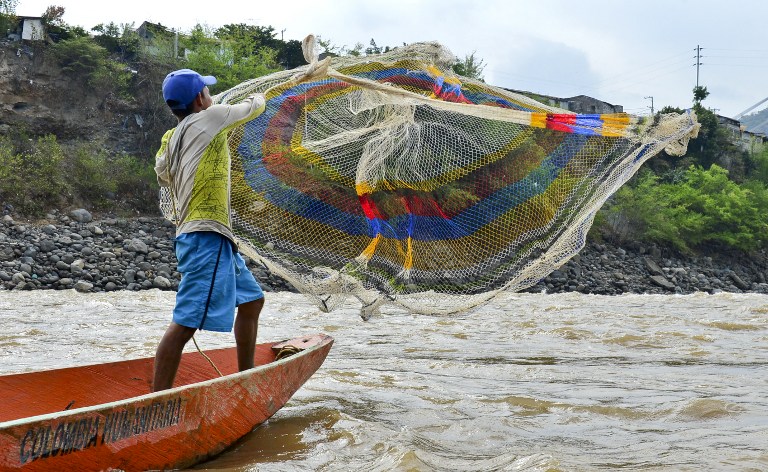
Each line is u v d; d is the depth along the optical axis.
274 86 4.68
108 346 7.60
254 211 5.00
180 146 4.05
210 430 3.58
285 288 21.05
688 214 40.25
